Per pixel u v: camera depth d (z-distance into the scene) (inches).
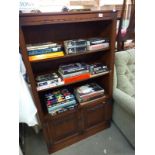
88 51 49.3
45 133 53.1
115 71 59.7
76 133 60.2
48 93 56.7
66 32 55.2
